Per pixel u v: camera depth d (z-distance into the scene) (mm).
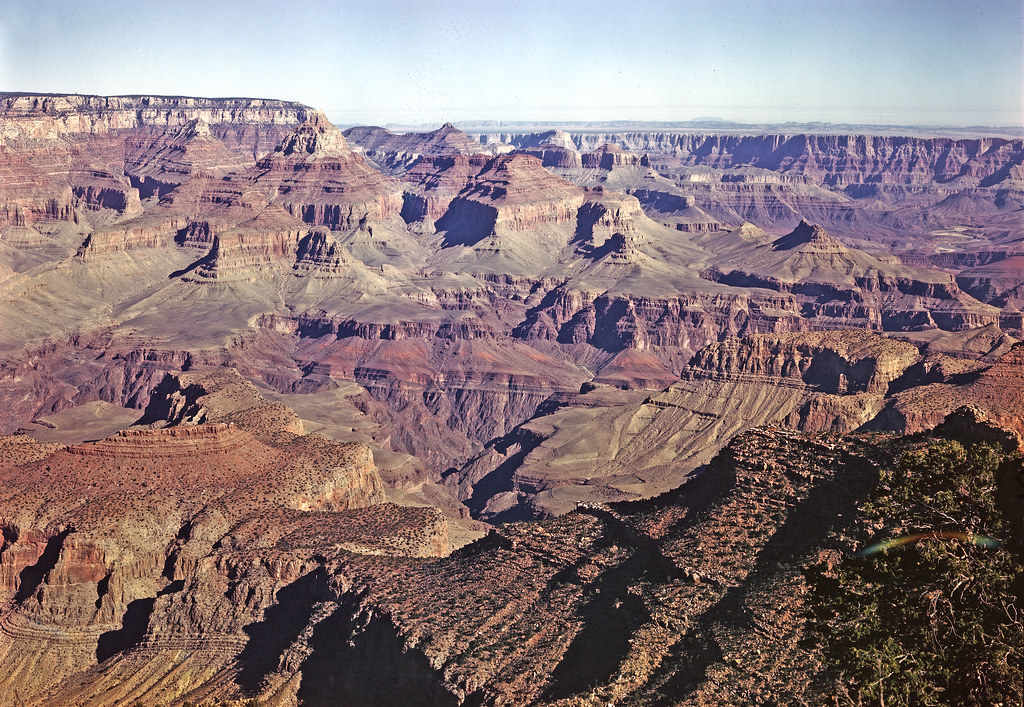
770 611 81562
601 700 78875
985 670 58188
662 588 90562
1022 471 63312
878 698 58969
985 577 60281
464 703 87188
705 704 74062
